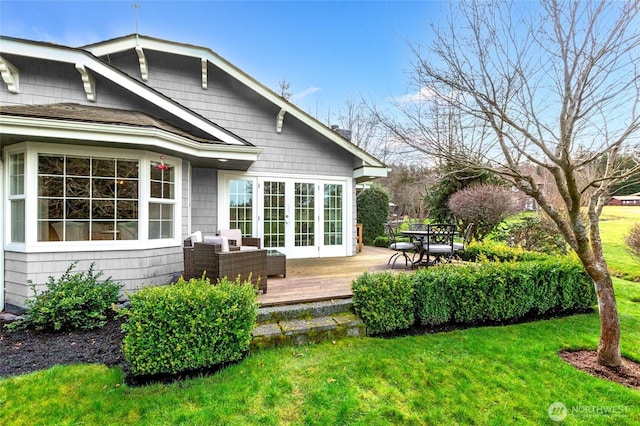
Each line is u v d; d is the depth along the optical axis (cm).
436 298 391
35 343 337
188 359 277
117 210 474
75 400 243
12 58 506
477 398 258
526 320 436
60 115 421
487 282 412
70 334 359
